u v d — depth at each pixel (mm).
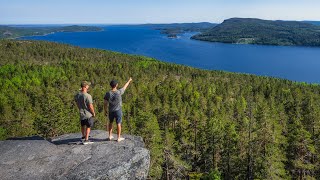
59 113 56094
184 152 67312
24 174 12977
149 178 47094
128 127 62031
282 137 60188
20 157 14211
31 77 147000
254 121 73938
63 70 165250
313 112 79562
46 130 55406
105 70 166750
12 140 16016
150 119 55062
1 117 86250
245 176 55750
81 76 150125
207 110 93938
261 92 132750
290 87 145000
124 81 139125
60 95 101312
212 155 61562
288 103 108500
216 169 53938
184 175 59125
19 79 137750
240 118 83875
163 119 84750
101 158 14344
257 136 56406
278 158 49688
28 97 112125
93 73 158250
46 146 15305
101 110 93562
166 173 53375
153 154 47469
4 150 14812
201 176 59031
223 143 57719
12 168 13359
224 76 175750
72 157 14328
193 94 119062
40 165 13633
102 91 116875
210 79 162750
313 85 160500
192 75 177125
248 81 160875
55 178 12820
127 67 178375
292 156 55781
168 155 52312
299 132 55250
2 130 67188
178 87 131500
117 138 16422
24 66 171875
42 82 138500
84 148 15195
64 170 13328
